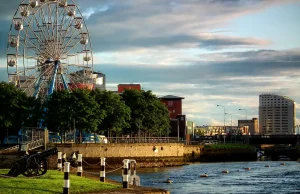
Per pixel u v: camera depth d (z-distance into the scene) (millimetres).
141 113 162875
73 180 43281
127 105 161750
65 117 130125
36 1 130750
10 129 138625
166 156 148500
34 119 133125
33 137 115250
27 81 135500
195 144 197000
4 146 120250
